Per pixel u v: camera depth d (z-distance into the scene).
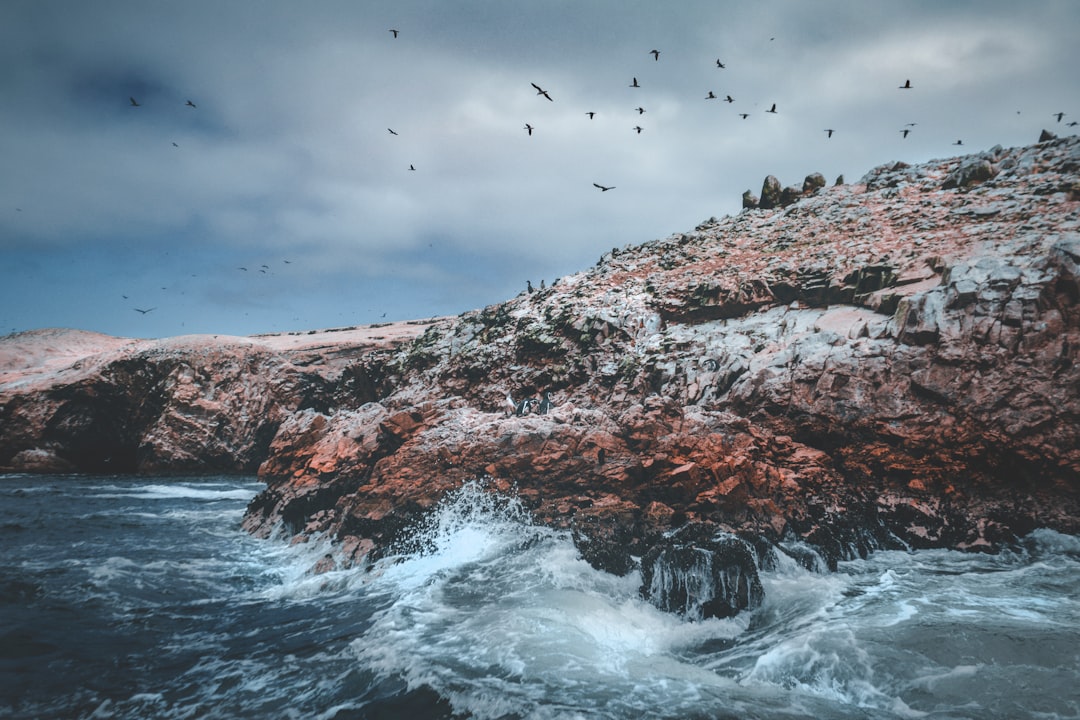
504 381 27.31
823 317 22.53
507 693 9.45
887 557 15.11
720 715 8.66
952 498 16.09
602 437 18.70
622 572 14.45
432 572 15.87
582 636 11.63
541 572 14.79
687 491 16.14
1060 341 16.17
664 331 26.34
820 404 18.36
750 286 25.91
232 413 44.56
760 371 20.08
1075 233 19.17
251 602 15.36
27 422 42.19
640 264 33.25
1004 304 17.17
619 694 9.38
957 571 13.82
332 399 46.97
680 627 12.36
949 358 17.09
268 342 64.50
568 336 27.89
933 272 21.17
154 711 9.60
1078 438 15.28
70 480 37.94
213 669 11.11
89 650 11.99
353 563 17.69
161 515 26.95
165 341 47.00
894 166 35.03
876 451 17.30
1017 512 15.45
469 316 35.53
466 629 12.08
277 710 9.52
